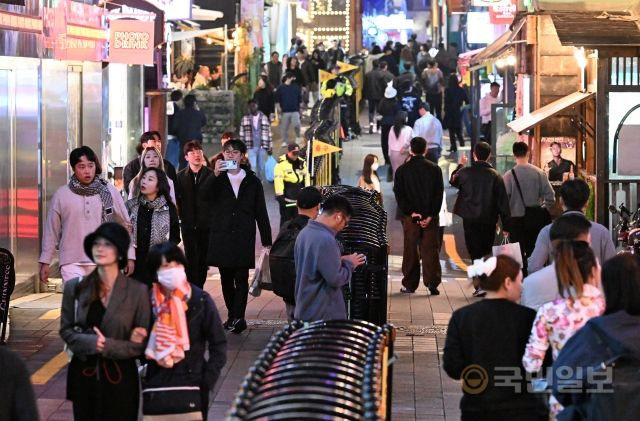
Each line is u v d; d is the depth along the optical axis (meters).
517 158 33.75
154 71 53.41
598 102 32.88
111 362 15.73
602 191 33.09
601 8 40.34
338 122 53.53
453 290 35.03
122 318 15.64
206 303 15.78
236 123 72.75
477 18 69.19
